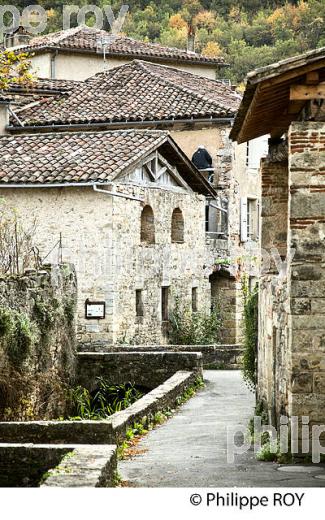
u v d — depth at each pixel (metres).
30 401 18.86
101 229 27.05
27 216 27.55
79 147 28.59
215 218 36.00
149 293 29.38
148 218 29.72
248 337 19.20
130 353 22.84
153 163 29.69
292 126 12.21
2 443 11.80
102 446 10.96
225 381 23.98
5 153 28.61
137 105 35.59
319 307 12.12
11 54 24.17
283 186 15.94
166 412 17.98
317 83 12.22
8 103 34.19
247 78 12.09
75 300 23.11
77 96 36.53
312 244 12.18
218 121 34.94
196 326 31.47
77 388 22.31
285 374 12.68
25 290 19.36
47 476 9.43
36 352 19.64
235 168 36.06
